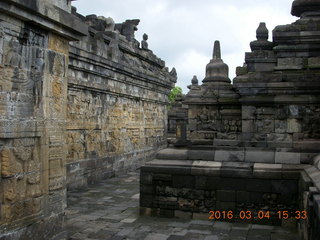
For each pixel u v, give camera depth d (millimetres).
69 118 13570
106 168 16328
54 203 6586
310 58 11500
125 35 20531
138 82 19906
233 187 8742
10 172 5523
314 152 8805
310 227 5895
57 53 6641
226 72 15070
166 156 9680
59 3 6586
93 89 15117
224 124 14578
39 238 6148
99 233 7891
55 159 6602
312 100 11234
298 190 8242
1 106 5309
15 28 5566
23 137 5781
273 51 11992
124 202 11211
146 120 21875
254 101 11617
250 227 8297
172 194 9180
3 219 5398
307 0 11875
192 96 14719
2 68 5324
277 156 8906
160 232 7961
